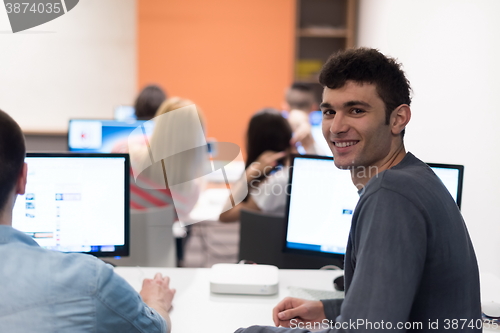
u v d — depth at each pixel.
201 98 5.15
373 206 0.88
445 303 0.93
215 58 5.11
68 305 0.88
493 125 1.92
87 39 4.91
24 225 1.48
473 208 2.09
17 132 0.91
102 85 4.99
